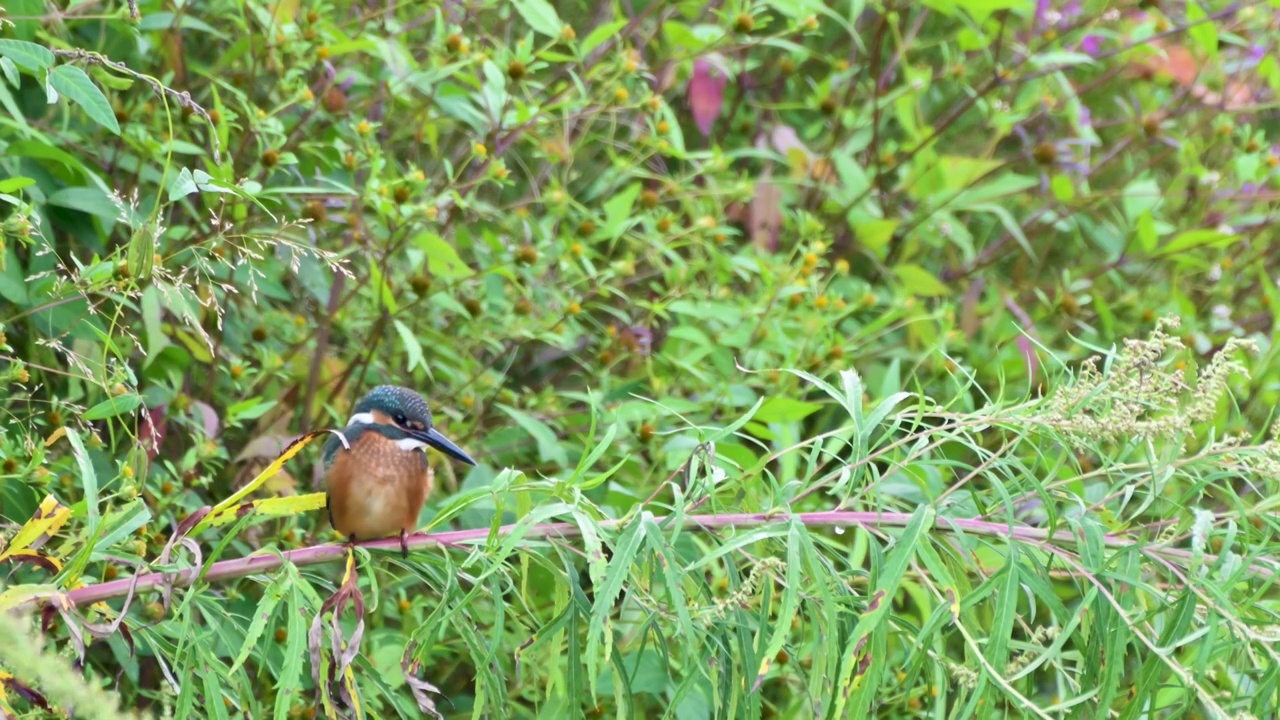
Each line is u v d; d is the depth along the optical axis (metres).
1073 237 13.58
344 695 5.78
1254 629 5.68
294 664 5.66
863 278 12.66
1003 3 10.98
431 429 7.38
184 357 8.67
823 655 5.97
